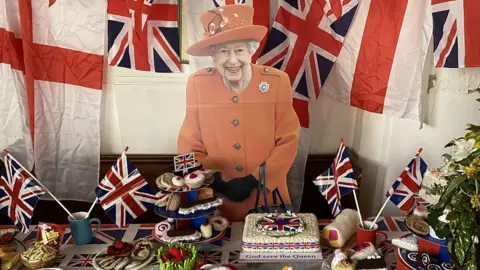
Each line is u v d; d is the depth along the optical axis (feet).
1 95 6.45
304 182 6.78
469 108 5.98
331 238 5.11
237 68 5.88
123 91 6.57
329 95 6.59
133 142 6.80
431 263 4.29
